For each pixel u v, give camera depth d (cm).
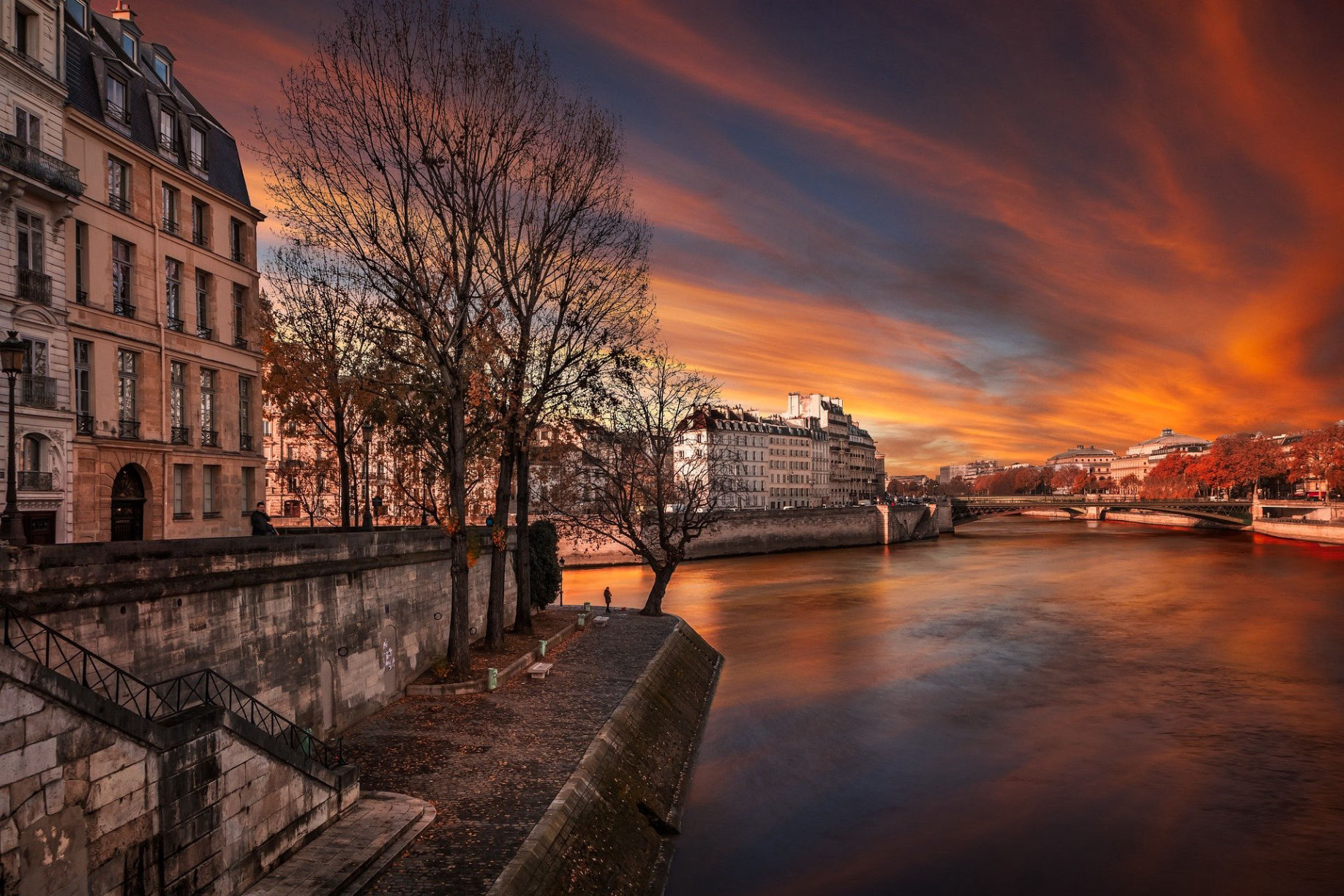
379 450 5106
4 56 2317
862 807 2458
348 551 2427
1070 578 7988
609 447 5062
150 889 1197
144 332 2914
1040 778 2692
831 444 18625
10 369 1471
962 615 5775
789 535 11694
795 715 3369
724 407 14962
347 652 2411
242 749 1414
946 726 3216
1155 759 2862
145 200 2939
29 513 2402
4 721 975
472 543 3609
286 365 3778
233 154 3569
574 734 2383
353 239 2653
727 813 2406
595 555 9044
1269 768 2778
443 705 2689
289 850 1536
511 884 1462
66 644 1395
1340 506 12494
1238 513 14775
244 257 3522
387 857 1570
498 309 3134
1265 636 4997
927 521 14638
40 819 1023
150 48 3262
